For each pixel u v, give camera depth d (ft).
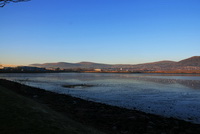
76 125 37.35
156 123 46.03
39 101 71.46
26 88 117.50
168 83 197.16
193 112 63.87
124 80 243.81
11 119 30.86
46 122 32.96
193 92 119.65
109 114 53.98
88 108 62.23
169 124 45.47
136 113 56.29
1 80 172.45
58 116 42.65
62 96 90.68
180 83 197.98
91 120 46.52
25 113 36.68
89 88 140.77
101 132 36.24
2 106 39.45
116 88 141.18
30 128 27.94
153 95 104.63
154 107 71.77
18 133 25.30
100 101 84.48
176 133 39.04
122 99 90.27
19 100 51.47
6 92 64.23
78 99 82.58
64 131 29.81
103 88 140.87
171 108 70.08
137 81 225.35
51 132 27.89
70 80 233.96
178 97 97.86
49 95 93.35
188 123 47.57
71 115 50.01
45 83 185.47
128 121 46.24
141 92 117.80
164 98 94.12
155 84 182.29
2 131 25.30
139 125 43.16
